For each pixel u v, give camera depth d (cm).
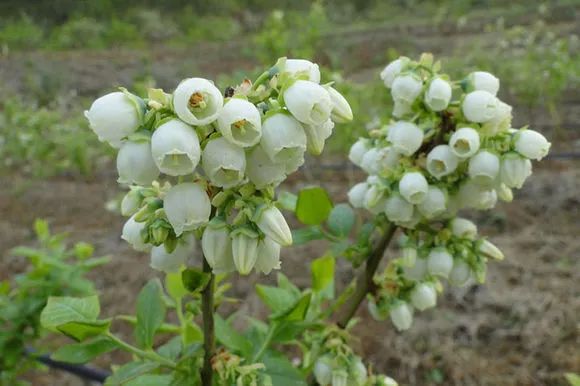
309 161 68
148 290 14
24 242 56
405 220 14
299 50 81
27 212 62
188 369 13
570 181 57
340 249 16
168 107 10
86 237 56
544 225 51
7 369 23
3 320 22
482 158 14
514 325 39
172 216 10
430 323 39
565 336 38
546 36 105
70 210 63
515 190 56
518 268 44
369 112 66
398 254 44
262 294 16
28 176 74
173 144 9
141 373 13
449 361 36
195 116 9
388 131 15
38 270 22
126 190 68
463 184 15
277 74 10
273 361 14
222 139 9
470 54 93
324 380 15
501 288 42
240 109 9
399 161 15
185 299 23
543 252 46
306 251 48
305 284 44
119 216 61
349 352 15
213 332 12
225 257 11
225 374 12
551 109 74
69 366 26
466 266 15
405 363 37
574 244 47
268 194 10
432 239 15
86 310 13
